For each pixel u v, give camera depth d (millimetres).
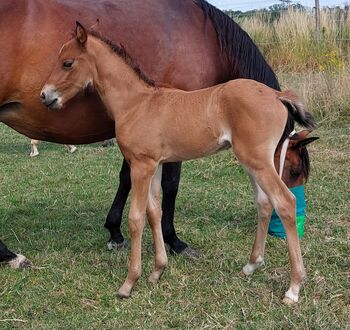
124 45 3477
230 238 4113
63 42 3332
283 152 3549
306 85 8203
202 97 3053
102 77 3189
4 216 4801
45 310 3074
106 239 4184
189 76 3646
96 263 3678
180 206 4883
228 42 3773
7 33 3221
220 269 3525
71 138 3645
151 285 3334
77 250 3955
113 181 5797
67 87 3186
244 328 2795
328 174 5531
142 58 3523
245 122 2900
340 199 4824
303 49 10773
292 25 11266
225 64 3809
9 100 3365
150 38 3537
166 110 3084
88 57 3170
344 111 7648
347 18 11367
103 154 6980
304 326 2789
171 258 3740
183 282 3344
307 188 5121
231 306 3025
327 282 3266
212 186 5445
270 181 2918
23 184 5793
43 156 7039
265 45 11148
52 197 5328
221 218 4598
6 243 4105
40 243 4066
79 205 5094
